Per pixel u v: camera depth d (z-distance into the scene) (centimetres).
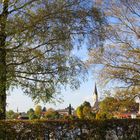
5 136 1750
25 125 1777
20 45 1928
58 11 1978
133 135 2008
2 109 1973
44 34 1950
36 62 2009
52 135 1800
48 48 2023
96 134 1892
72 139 1834
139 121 2034
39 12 1958
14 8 1931
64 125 1828
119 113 3619
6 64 1928
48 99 2055
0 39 1888
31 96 2036
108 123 1938
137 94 3578
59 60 2023
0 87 1903
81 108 5725
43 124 1797
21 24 1894
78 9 2039
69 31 2005
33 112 6200
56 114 5575
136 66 3575
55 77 2041
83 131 1862
